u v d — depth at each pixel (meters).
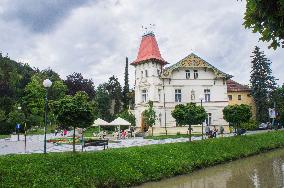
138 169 24.47
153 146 30.08
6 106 87.19
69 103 22.59
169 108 64.50
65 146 37.38
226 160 34.88
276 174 26.89
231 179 25.23
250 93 87.31
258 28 8.70
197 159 30.98
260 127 75.94
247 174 27.27
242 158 37.78
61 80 103.56
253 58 85.19
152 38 66.62
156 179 24.83
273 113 71.19
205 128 59.66
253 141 43.84
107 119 93.56
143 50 66.38
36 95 90.31
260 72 84.06
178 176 26.73
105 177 21.38
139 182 23.52
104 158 23.31
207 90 65.94
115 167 22.91
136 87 66.25
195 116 35.56
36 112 88.56
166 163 27.20
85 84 99.44
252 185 22.66
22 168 18.59
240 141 41.59
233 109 44.44
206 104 65.38
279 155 39.88
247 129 72.62
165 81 65.06
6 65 113.44
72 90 98.69
